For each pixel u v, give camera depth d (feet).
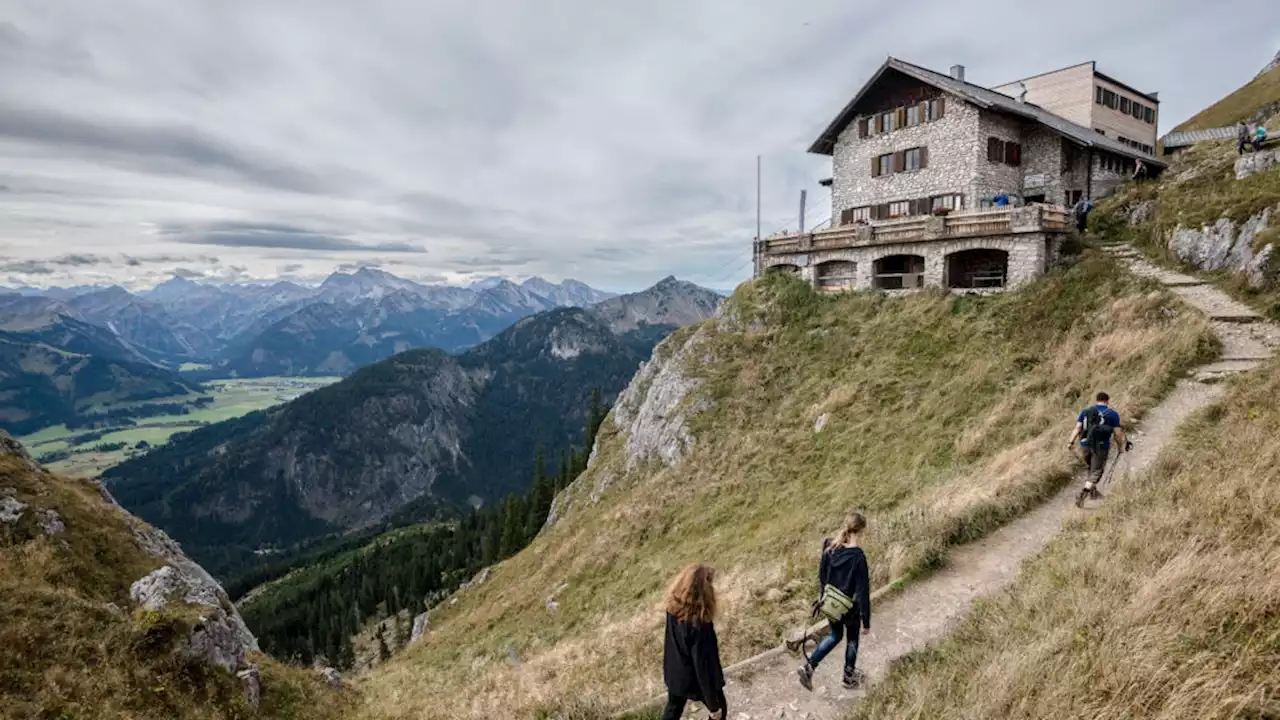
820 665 32.91
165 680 50.70
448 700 58.85
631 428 153.89
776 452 96.27
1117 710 21.84
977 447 69.05
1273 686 21.04
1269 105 201.26
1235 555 29.73
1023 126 133.39
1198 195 108.68
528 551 156.76
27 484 80.94
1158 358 67.26
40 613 50.44
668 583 75.36
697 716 29.89
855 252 122.93
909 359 98.68
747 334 129.18
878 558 44.91
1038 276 97.66
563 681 45.52
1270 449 40.22
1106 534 37.47
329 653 324.19
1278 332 67.15
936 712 25.43
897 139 135.33
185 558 92.94
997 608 33.45
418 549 483.10
